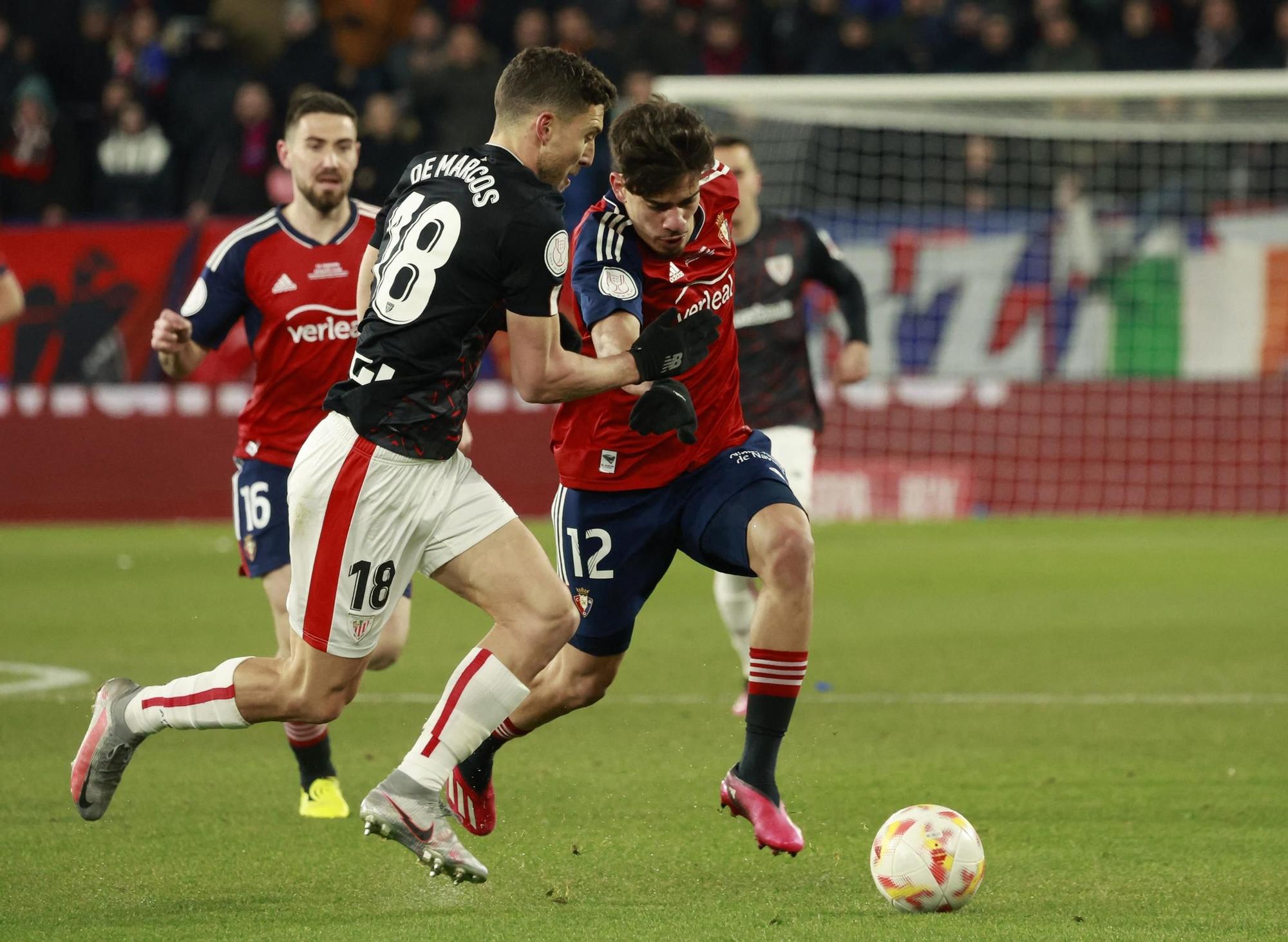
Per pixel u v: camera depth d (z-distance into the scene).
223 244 20.64
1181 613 35.53
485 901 14.72
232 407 55.62
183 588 40.12
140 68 63.44
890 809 18.62
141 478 55.69
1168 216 56.94
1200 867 15.86
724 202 17.69
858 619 34.88
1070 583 40.34
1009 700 25.88
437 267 14.34
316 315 20.23
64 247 55.31
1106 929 13.51
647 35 60.72
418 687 27.56
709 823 18.00
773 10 63.91
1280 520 54.31
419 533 14.67
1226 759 21.33
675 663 29.88
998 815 18.23
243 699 15.10
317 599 14.64
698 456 17.34
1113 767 20.83
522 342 14.52
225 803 19.20
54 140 61.06
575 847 16.70
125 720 15.53
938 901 14.08
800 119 58.38
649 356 15.05
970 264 56.12
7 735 23.20
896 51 60.78
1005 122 58.72
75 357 55.44
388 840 17.30
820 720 24.25
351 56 65.56
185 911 14.30
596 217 17.09
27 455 55.53
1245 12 60.88
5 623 34.31
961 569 43.25
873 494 56.31
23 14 64.44
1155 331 55.97
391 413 14.45
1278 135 57.81
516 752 22.19
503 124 14.89
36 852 16.67
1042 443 56.00
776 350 26.33
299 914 14.18
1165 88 48.09
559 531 17.77
